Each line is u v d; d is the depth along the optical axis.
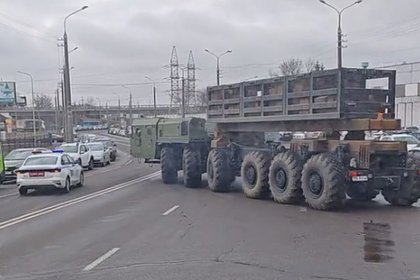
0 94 80.81
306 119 13.97
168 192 18.86
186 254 8.62
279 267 7.66
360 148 13.05
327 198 13.12
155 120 24.00
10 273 7.65
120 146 74.94
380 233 10.15
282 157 14.85
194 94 79.25
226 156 18.41
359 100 13.16
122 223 11.98
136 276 7.33
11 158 26.83
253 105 16.27
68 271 7.68
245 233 10.38
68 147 33.19
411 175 13.65
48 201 16.91
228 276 7.22
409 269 7.44
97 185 22.58
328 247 8.95
